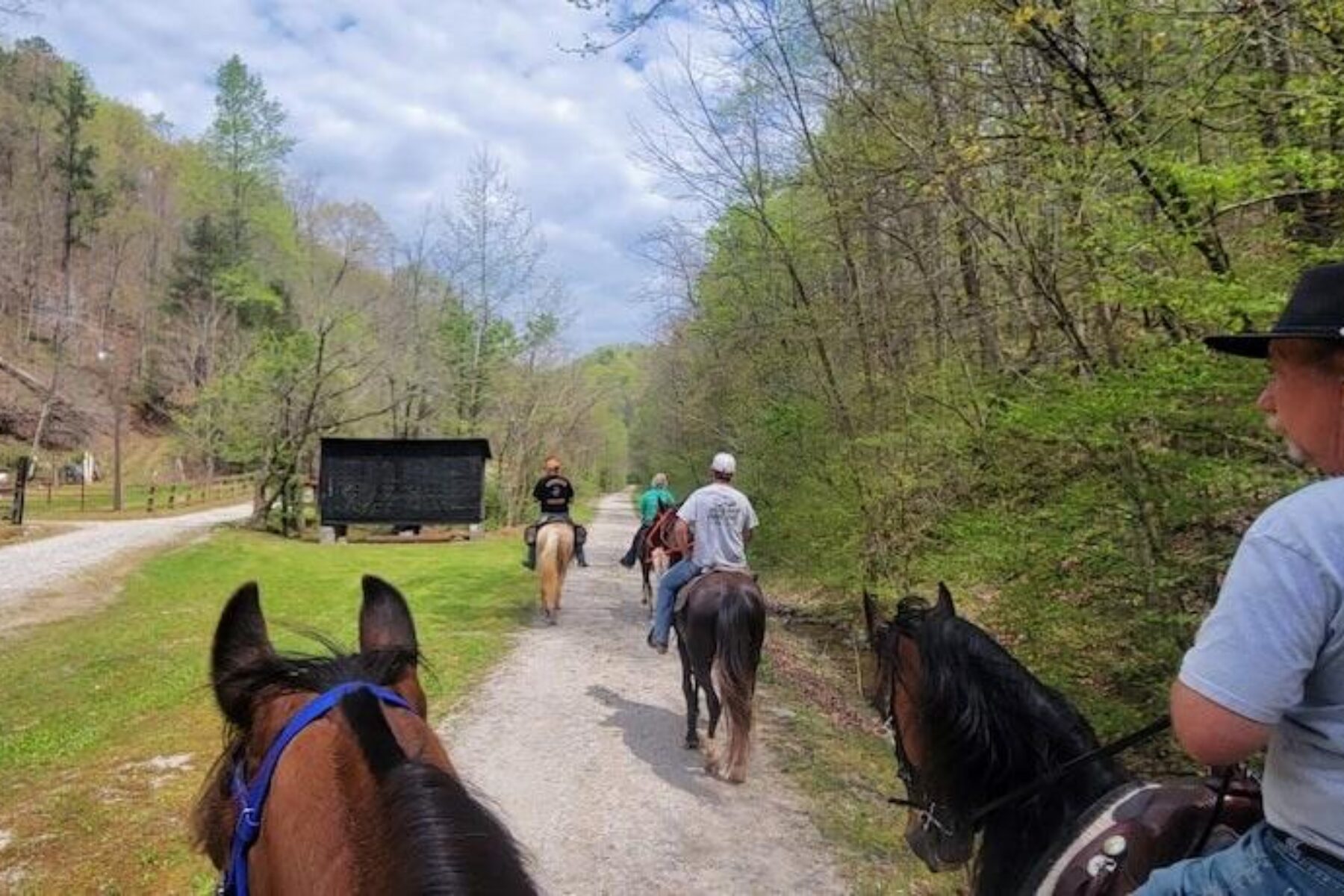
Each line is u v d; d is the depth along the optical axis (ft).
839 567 44.70
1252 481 18.62
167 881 19.75
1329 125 18.12
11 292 208.64
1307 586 5.61
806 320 50.21
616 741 28.89
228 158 219.00
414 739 7.07
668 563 41.81
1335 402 6.23
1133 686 23.68
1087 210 20.59
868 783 25.34
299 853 6.08
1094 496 22.36
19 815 23.72
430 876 5.18
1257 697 5.66
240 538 100.99
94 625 52.90
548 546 50.83
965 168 27.40
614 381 189.37
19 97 235.40
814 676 39.81
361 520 110.11
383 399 134.41
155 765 27.48
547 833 21.65
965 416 30.73
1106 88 23.44
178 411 187.52
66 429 194.90
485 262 138.00
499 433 138.62
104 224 244.63
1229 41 19.72
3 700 37.76
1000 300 30.89
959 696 10.58
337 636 46.42
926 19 31.89
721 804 23.35
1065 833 9.16
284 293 208.74
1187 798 8.59
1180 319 20.20
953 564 25.91
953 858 10.79
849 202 40.16
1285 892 6.04
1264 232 19.38
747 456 68.54
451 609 56.24
